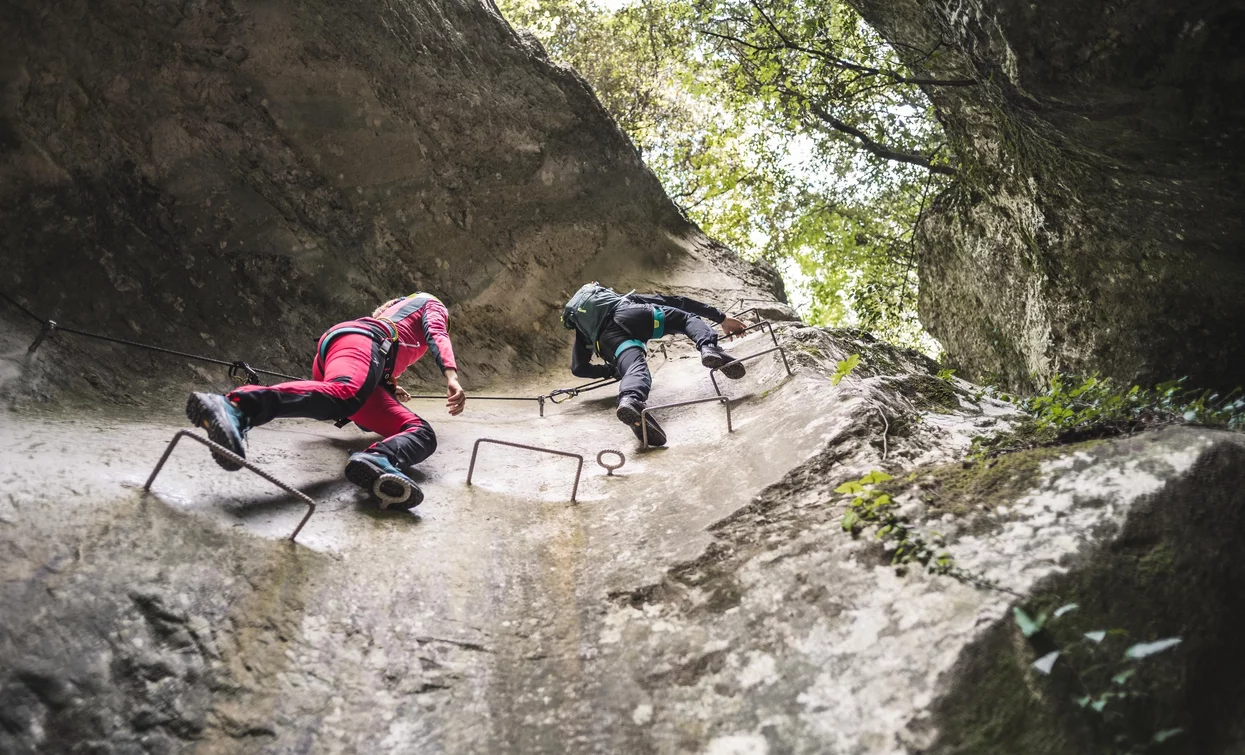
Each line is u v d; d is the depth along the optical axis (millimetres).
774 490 3207
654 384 5910
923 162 12805
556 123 8305
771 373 4918
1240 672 2201
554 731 2322
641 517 3357
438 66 7336
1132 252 6805
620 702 2385
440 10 7453
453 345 6941
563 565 3066
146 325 4898
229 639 2385
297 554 2785
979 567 2391
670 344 7395
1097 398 4012
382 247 6793
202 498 2889
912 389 4293
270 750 2184
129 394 4332
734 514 3119
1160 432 2775
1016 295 8695
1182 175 5441
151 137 5539
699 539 3014
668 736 2246
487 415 5422
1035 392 8750
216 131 5906
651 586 2822
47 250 4715
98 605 2281
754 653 2428
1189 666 2150
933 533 2576
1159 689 2094
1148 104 4879
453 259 7262
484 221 7594
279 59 6227
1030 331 8508
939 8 5957
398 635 2605
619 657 2551
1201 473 2496
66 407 3791
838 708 2162
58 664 2115
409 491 3199
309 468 3551
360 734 2281
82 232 4926
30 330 4238
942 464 3158
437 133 7289
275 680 2344
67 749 2000
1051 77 5074
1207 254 6246
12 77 4902
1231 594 2289
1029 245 8031
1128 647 2154
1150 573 2291
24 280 4516
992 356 9602
